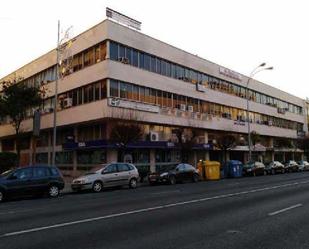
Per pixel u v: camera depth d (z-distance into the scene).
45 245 7.09
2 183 16.89
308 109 77.00
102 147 31.28
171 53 38.88
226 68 48.69
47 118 39.38
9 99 32.94
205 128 42.91
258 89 57.44
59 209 12.60
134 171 23.44
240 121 50.88
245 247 6.88
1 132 48.69
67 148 35.50
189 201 14.20
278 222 9.45
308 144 65.12
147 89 35.47
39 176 18.14
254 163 40.78
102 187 21.50
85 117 33.47
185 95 40.34
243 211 11.38
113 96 31.83
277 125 63.59
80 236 7.85
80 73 34.75
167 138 37.53
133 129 28.72
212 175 32.56
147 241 7.34
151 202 14.06
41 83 40.91
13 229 8.81
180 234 8.01
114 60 32.22
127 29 33.91
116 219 10.04
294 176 34.50
